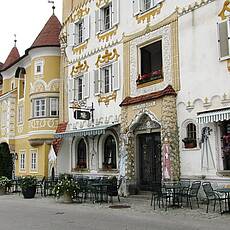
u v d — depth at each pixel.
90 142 22.61
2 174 32.59
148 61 19.41
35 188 20.48
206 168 14.95
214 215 12.25
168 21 17.53
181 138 16.14
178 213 12.90
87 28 23.72
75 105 23.03
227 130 14.48
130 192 18.66
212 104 15.02
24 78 32.50
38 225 11.18
